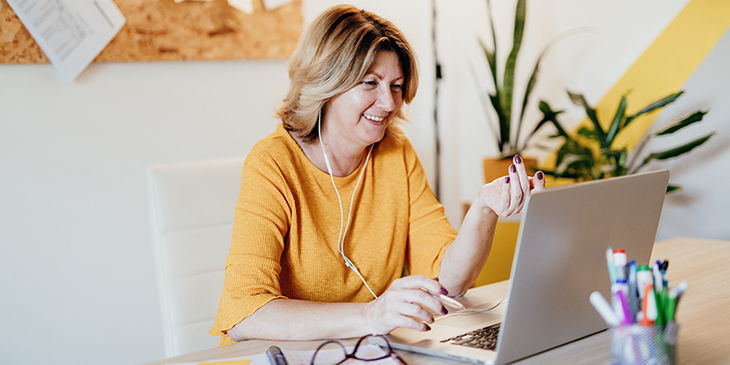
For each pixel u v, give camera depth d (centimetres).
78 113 199
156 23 207
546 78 269
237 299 99
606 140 218
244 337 97
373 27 123
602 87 252
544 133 269
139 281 213
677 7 228
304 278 122
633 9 239
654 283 66
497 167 241
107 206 206
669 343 63
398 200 140
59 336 199
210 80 223
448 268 120
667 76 233
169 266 129
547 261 76
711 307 98
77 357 202
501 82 278
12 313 191
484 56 284
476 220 114
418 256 137
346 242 130
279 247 112
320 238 124
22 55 187
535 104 273
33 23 187
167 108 215
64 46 192
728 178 221
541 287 76
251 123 233
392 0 266
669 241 154
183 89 218
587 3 252
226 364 83
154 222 131
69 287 200
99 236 205
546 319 79
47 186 195
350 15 124
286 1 231
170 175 133
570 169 226
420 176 146
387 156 142
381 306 89
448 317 100
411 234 141
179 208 132
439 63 267
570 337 85
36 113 192
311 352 86
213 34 217
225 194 138
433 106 282
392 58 123
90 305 204
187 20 212
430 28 280
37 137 193
